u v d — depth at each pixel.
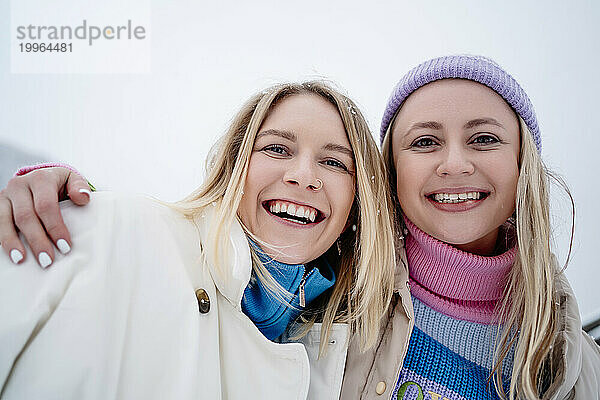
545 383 1.42
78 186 1.11
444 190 1.37
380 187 1.38
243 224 1.28
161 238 1.14
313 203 1.26
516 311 1.43
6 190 1.07
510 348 1.43
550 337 1.39
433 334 1.43
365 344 1.35
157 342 1.06
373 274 1.34
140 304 1.07
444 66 1.42
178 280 1.11
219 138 1.46
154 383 1.05
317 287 1.34
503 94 1.42
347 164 1.32
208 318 1.13
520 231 1.41
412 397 1.33
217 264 1.16
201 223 1.24
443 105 1.39
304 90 1.37
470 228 1.37
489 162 1.37
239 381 1.16
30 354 0.95
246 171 1.26
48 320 0.97
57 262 1.02
